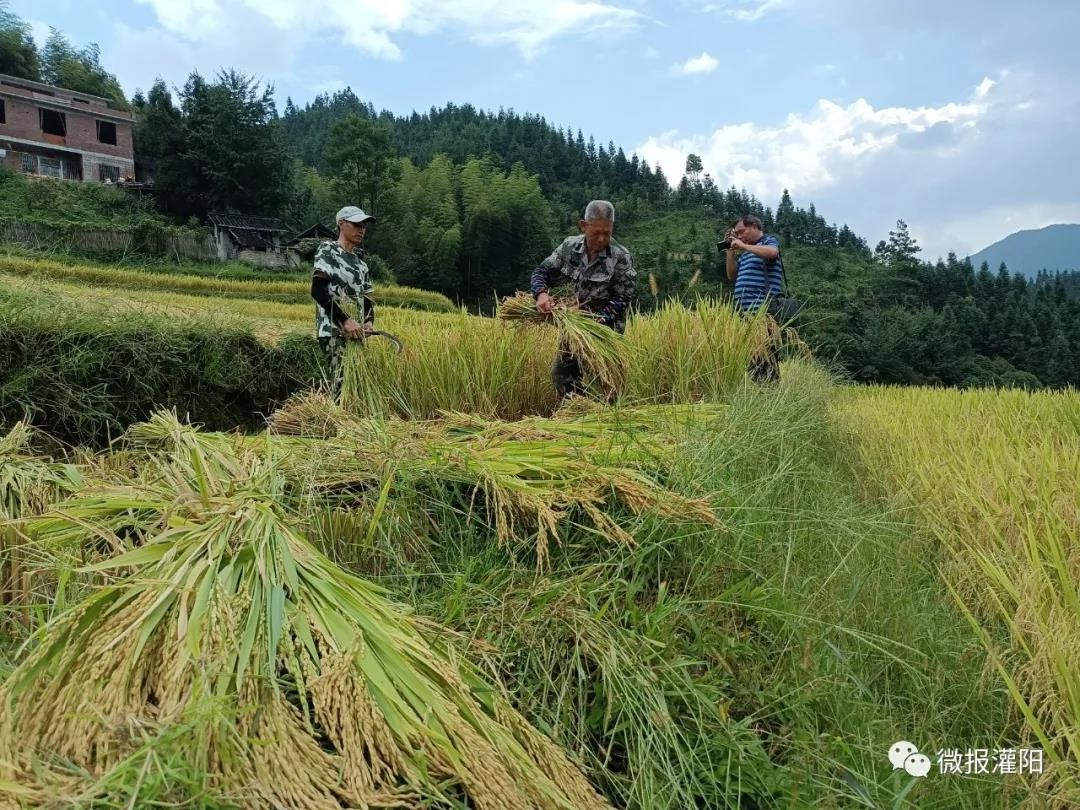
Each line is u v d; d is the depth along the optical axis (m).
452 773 1.69
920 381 21.31
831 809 1.97
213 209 52.62
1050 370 47.47
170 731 1.44
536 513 2.90
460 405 5.83
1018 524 3.33
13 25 69.81
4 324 6.00
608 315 5.88
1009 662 2.63
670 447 3.52
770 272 6.73
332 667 1.79
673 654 2.37
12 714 1.60
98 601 1.89
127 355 6.87
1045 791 2.04
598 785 2.02
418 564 2.82
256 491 2.64
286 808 1.44
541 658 2.30
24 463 3.41
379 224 59.97
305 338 9.07
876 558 3.16
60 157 50.59
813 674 2.34
